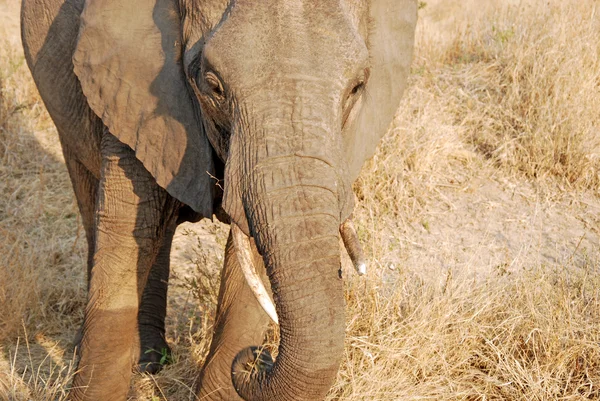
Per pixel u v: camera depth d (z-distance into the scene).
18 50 9.01
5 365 4.56
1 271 5.02
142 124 3.46
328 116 2.81
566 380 4.22
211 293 4.69
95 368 3.81
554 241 5.80
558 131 6.52
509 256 5.57
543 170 6.46
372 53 3.63
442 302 4.44
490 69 7.52
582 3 7.93
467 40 8.17
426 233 5.85
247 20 2.86
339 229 3.10
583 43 7.23
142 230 3.81
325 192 2.75
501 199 6.27
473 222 6.01
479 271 5.28
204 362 4.01
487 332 4.47
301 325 2.70
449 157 6.61
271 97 2.80
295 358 2.71
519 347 4.40
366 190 5.96
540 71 7.00
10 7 10.52
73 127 4.65
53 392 4.08
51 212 6.48
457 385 4.18
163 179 3.44
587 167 6.38
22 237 5.88
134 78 3.46
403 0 3.83
